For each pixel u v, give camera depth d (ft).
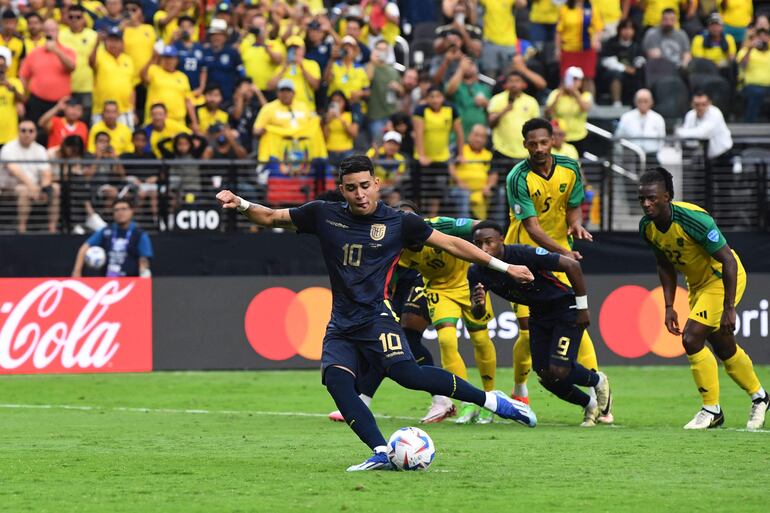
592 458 93.25
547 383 120.67
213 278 193.88
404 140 218.38
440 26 268.82
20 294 188.14
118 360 190.60
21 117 214.28
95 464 90.63
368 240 85.76
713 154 219.61
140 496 75.36
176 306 192.75
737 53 262.67
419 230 86.38
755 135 247.09
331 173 210.79
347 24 241.96
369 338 85.76
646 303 198.59
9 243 196.65
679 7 268.82
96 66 219.20
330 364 85.66
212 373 189.67
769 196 211.61
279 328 194.80
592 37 244.83
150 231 202.80
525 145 127.03
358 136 232.32
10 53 215.10
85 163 197.98
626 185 216.13
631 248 207.51
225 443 105.60
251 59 230.27
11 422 127.44
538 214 129.18
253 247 203.10
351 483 79.92
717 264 118.32
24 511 70.33
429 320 134.31
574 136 223.51
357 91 230.89
